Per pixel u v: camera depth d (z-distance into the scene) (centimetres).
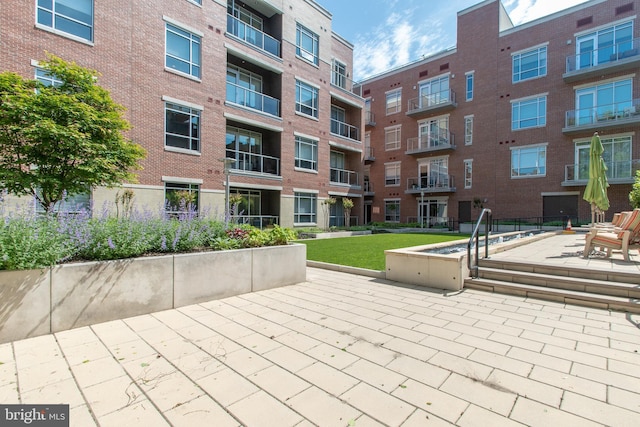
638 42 1830
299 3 1950
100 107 866
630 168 1848
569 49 2077
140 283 436
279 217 1816
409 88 2889
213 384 262
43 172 783
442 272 592
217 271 520
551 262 609
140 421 216
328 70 2148
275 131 1841
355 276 710
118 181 934
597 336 362
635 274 488
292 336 365
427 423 214
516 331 379
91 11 1159
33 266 355
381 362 302
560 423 214
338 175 2280
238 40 1611
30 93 761
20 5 1002
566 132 2019
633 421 215
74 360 303
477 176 2455
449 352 323
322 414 224
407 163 2897
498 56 2366
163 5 1348
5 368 286
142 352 321
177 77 1382
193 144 1442
